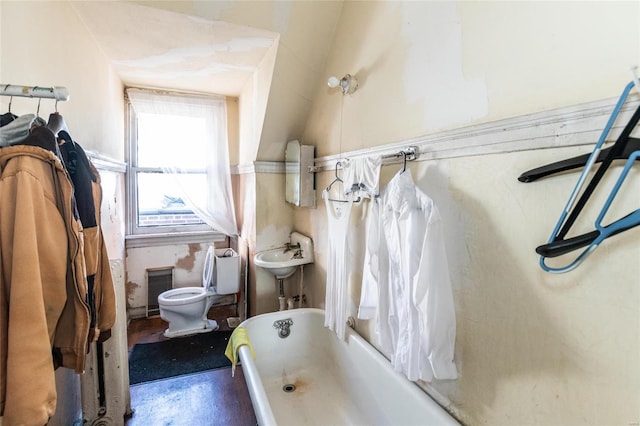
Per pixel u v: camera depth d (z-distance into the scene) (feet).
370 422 5.33
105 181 7.35
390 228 4.44
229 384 7.30
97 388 5.53
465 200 3.76
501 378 3.41
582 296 2.68
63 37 5.13
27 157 2.83
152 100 10.27
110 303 4.41
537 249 2.71
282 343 7.07
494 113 3.39
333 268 6.27
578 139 2.66
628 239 2.39
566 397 2.83
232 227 11.23
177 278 11.22
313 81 7.56
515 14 3.14
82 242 3.32
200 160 10.84
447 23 3.97
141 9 5.74
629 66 2.31
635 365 2.38
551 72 2.85
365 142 5.80
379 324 4.76
